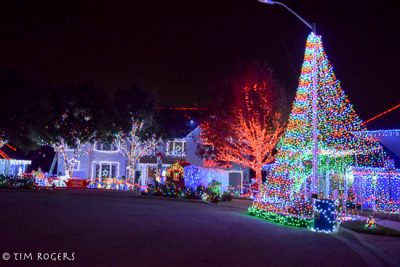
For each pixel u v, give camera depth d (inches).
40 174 1565.0
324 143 873.5
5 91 1407.5
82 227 544.1
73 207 791.7
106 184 1601.9
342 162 1046.4
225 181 1590.8
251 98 1443.2
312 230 625.3
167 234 518.3
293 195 785.6
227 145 1508.4
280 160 815.7
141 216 698.8
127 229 545.0
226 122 1481.3
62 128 1656.0
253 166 1477.6
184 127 1957.4
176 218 696.4
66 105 1665.8
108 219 637.9
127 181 1647.4
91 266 338.0
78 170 1877.5
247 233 563.2
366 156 1087.6
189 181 1301.7
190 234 527.2
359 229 647.1
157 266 346.0
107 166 1899.6
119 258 370.3
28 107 1451.8
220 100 1508.4
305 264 384.8
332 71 815.7
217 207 1031.6
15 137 1459.2
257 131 1432.1
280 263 382.6
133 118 1796.3
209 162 1771.7
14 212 670.5
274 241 508.1
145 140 1817.2
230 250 432.1
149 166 1941.4
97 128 1694.1
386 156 1085.8
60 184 1595.7
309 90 788.6
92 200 992.2
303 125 794.2
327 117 839.1
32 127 1478.8
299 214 714.2
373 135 1157.7
